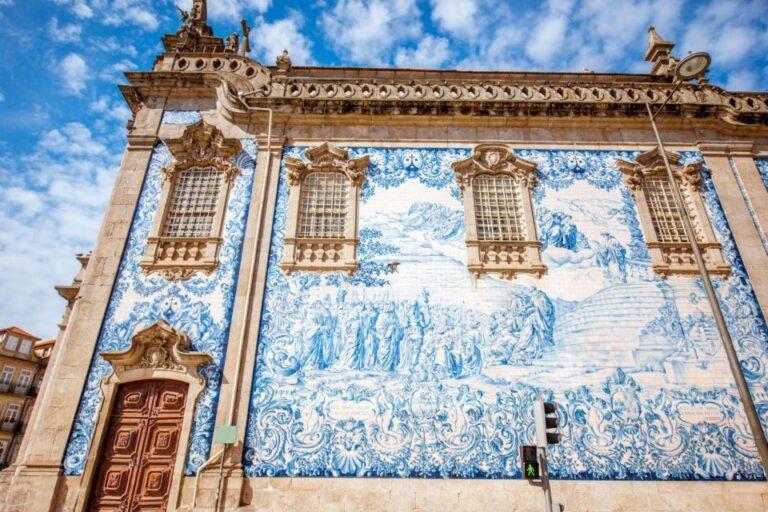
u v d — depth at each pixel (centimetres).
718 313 821
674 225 1176
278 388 978
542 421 712
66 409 947
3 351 3434
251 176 1202
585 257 1123
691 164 1222
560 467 923
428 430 948
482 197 1201
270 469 914
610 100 1317
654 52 1611
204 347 1012
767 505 891
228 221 1148
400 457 926
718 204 1192
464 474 915
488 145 1249
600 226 1162
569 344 1030
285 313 1048
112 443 941
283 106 1270
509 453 933
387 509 884
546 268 1106
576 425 956
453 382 989
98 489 908
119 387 985
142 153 1224
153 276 1080
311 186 1204
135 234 1131
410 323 1042
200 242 1122
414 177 1213
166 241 1117
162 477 919
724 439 946
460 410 965
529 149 1258
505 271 1101
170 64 1349
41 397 1005
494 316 1054
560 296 1079
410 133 1270
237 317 1039
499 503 892
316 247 1123
